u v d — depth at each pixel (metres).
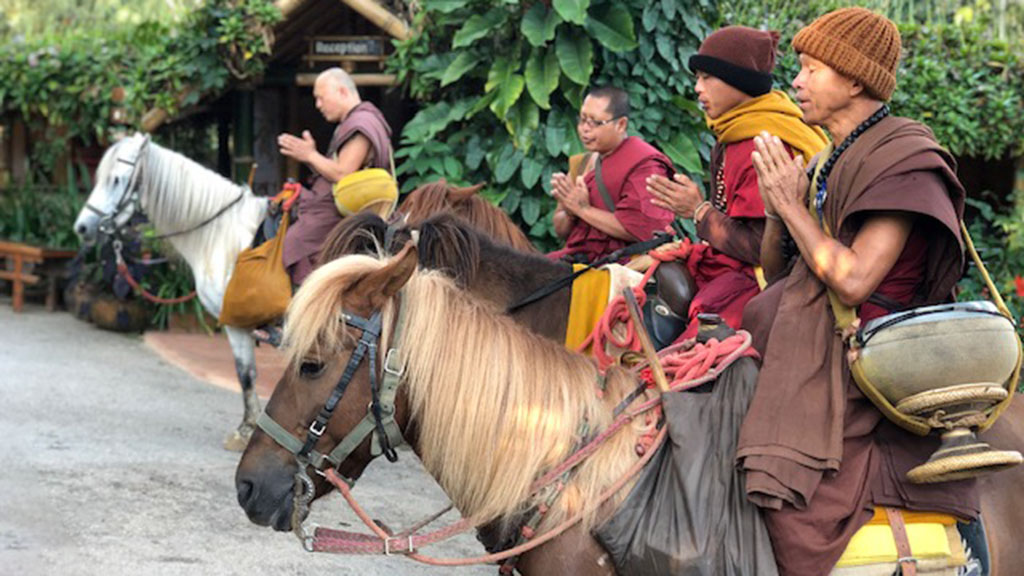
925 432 2.66
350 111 6.71
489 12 7.74
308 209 6.67
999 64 9.82
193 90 10.12
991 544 2.88
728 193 4.16
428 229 4.18
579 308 4.25
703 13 8.15
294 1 9.57
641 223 5.02
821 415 2.66
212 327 11.34
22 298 12.16
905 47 9.68
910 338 2.58
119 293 10.65
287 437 2.71
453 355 2.70
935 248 2.73
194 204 7.36
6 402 7.95
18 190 13.16
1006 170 11.02
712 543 2.56
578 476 2.67
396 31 8.68
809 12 9.55
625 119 5.13
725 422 2.71
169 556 5.11
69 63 11.62
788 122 4.06
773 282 3.18
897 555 2.65
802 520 2.60
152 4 15.12
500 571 2.85
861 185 2.72
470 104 8.06
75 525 5.44
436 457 2.72
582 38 7.60
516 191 7.88
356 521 5.78
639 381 2.85
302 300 2.69
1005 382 2.69
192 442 7.26
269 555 5.23
